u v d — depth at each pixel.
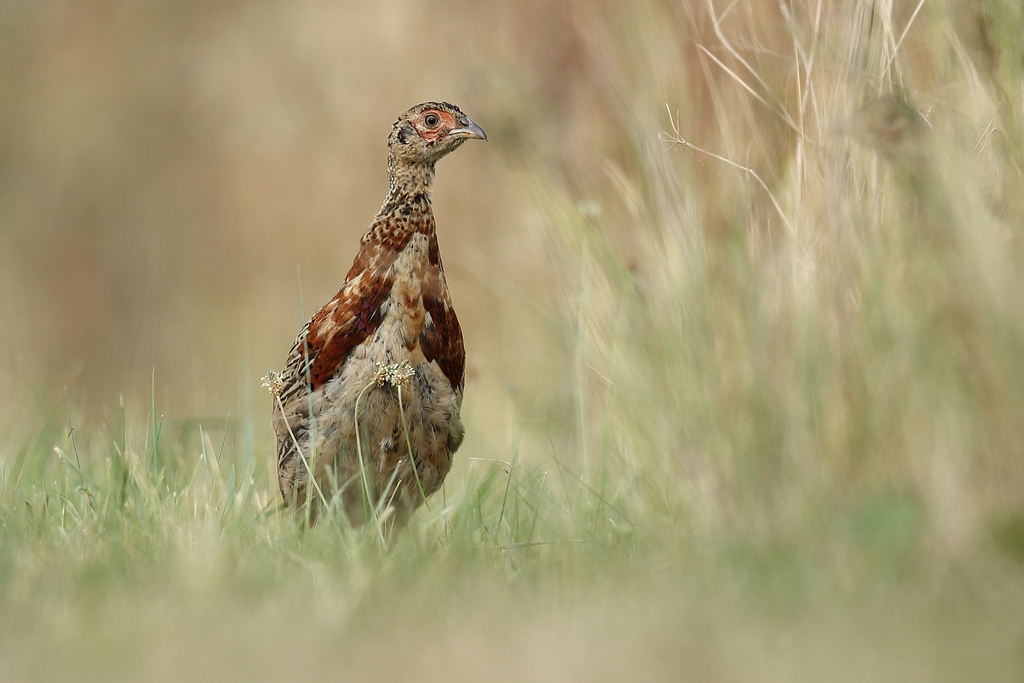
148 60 29.88
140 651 6.09
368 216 22.31
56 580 7.36
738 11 11.42
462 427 10.38
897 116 8.24
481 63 15.77
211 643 6.17
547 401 13.98
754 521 7.62
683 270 9.63
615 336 10.31
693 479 8.51
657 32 12.27
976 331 7.53
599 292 10.91
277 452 10.48
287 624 6.43
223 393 19.50
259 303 23.70
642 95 12.18
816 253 8.75
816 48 9.53
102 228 29.53
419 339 10.00
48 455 11.90
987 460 7.41
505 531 9.12
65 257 29.52
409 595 6.98
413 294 9.97
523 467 10.25
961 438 7.46
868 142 8.25
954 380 7.60
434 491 10.45
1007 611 6.18
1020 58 8.55
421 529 8.99
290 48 24.31
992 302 7.46
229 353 22.80
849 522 7.30
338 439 9.98
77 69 30.89
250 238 24.48
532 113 13.62
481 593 7.01
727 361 8.65
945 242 7.82
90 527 8.89
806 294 8.49
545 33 16.11
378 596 7.00
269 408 18.14
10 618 6.72
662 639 5.95
